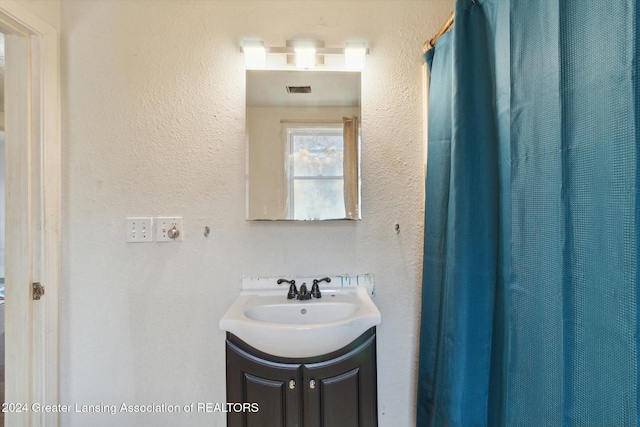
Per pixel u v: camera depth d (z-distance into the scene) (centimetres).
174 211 120
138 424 120
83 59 119
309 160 124
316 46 122
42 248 110
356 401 96
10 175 108
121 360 120
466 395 93
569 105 65
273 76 124
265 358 94
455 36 95
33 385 109
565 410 65
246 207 122
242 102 122
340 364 95
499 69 90
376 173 124
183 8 121
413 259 125
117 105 119
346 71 124
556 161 68
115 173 119
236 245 122
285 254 123
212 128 121
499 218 92
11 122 109
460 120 93
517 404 78
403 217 125
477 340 93
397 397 125
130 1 120
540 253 73
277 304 108
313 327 88
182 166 121
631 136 54
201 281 121
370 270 124
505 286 90
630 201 54
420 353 117
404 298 125
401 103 124
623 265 55
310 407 94
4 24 102
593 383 61
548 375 70
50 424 111
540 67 72
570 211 65
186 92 121
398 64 124
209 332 122
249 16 122
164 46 121
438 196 111
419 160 124
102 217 119
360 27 123
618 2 56
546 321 71
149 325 120
